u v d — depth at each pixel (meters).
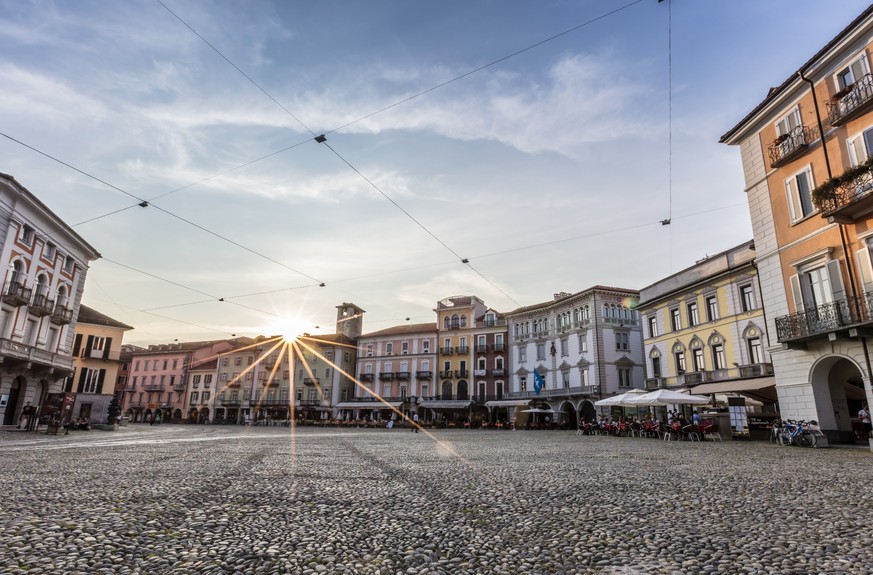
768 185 21.62
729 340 30.25
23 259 30.72
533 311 59.69
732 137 23.52
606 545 4.45
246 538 4.50
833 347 18.11
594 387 49.28
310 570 3.70
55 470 9.03
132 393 88.12
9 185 28.16
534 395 57.75
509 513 5.72
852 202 16.62
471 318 67.62
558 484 8.04
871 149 17.08
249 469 9.73
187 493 6.68
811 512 5.80
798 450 16.05
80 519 5.05
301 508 5.86
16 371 31.56
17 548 4.00
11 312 30.25
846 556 4.09
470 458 13.05
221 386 80.12
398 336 71.69
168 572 3.60
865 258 17.11
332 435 29.38
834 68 18.53
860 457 13.18
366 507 6.00
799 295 19.58
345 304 79.12
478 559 4.04
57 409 27.41
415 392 68.25
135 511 5.48
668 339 35.75
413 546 4.36
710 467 10.73
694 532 4.88
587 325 51.84
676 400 25.02
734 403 23.75
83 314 49.31
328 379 73.06
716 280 31.42
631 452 15.44
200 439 21.78
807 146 19.50
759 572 3.75
